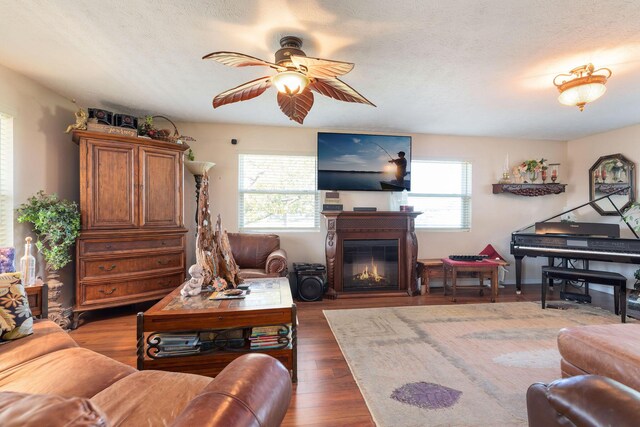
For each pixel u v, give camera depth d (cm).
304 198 448
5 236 263
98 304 303
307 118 396
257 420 76
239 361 98
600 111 362
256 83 214
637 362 134
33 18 192
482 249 486
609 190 441
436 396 183
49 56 240
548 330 288
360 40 215
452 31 204
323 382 200
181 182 367
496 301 388
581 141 486
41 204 274
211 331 213
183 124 416
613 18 188
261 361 98
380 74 269
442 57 239
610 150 445
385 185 452
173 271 356
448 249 480
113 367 135
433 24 196
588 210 471
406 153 456
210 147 422
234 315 196
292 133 441
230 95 228
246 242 390
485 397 183
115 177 317
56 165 315
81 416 45
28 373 126
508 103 338
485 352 242
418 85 293
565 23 194
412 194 474
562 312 342
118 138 317
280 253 365
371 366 221
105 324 302
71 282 331
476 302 385
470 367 218
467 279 483
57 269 291
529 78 277
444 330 289
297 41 214
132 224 326
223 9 182
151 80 284
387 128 441
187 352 198
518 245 418
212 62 250
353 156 446
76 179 344
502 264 394
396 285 438
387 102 337
